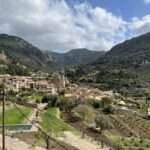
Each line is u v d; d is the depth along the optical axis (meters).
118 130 128.25
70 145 85.69
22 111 110.94
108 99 190.25
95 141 100.12
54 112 135.12
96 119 126.69
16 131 81.81
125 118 156.00
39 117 108.06
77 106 154.75
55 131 96.62
